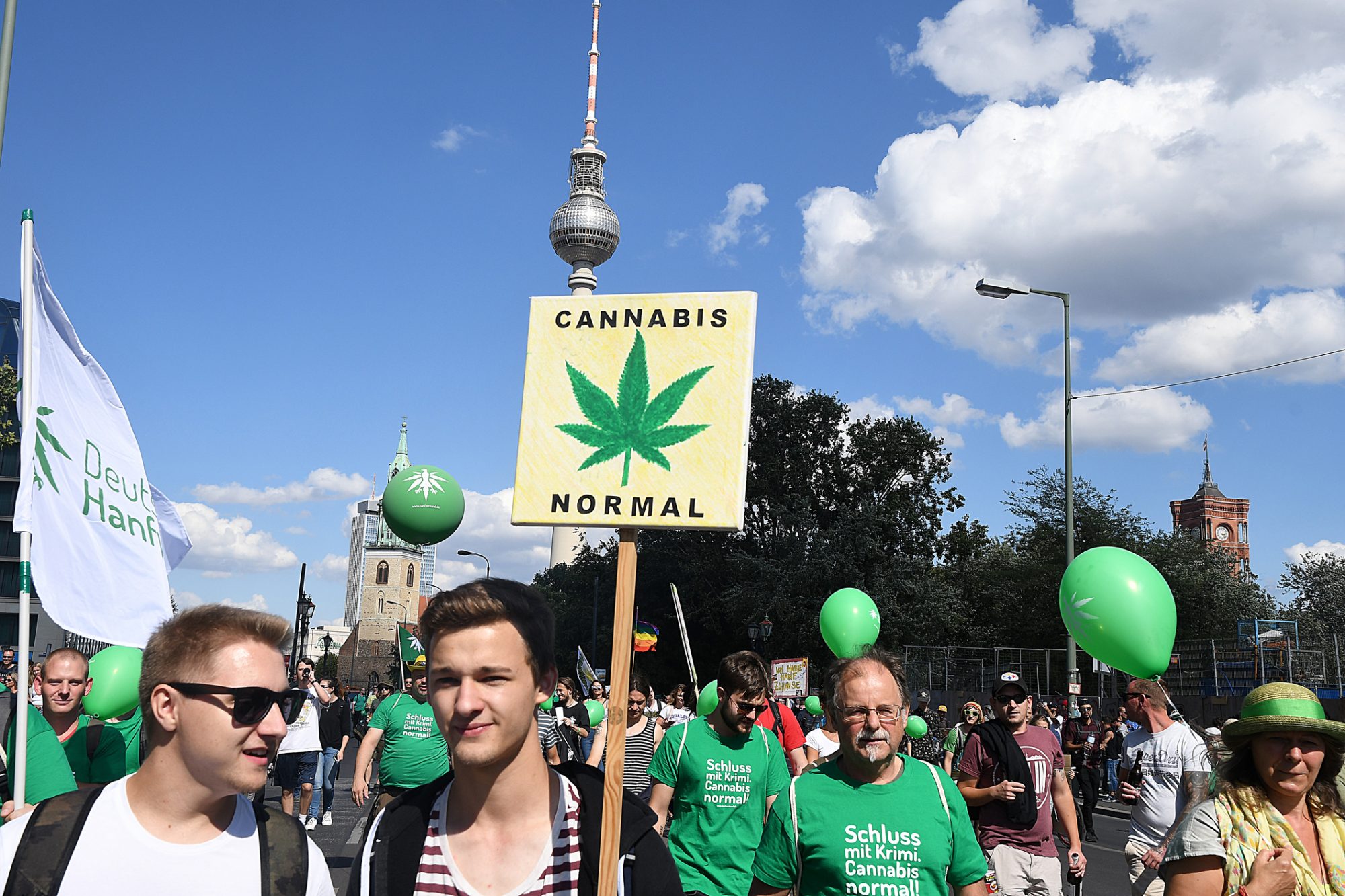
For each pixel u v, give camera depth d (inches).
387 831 94.4
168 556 234.2
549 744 338.6
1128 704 271.0
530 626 93.0
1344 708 887.1
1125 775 272.4
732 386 131.3
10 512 2428.6
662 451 131.2
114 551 192.1
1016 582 1780.3
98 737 205.2
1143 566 254.8
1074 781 721.6
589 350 136.2
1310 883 125.0
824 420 1819.6
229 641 97.2
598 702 442.3
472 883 91.7
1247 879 124.2
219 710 95.0
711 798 207.8
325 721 534.0
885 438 1787.6
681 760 210.5
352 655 6245.1
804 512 1696.6
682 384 132.5
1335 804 131.6
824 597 1619.1
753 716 209.0
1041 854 252.1
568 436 134.3
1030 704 260.2
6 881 90.3
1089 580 255.3
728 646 1886.1
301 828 102.0
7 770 155.6
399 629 323.3
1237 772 132.3
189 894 92.5
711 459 129.8
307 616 1632.6
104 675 202.5
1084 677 1488.7
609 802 96.1
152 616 195.8
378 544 6432.1
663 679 1937.7
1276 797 130.6
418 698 300.5
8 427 1411.2
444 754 296.8
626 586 129.3
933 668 1460.4
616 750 121.1
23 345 181.8
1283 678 1096.8
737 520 127.5
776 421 1814.7
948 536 1929.1
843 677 151.8
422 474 275.9
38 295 187.5
